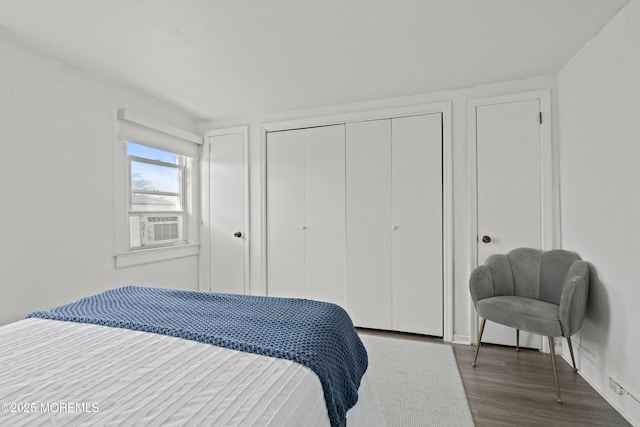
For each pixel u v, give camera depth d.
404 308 3.13
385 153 3.20
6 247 2.03
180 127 3.56
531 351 2.67
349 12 1.83
